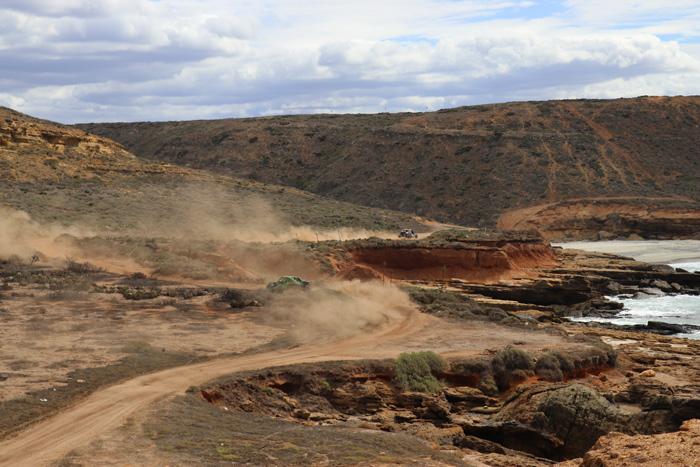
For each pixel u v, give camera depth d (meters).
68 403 28.11
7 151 114.94
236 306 50.12
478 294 72.81
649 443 21.08
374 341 42.50
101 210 99.00
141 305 49.72
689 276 87.56
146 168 127.31
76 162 120.38
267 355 38.00
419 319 50.19
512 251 86.00
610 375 40.62
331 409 33.44
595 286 82.00
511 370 37.09
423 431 29.89
